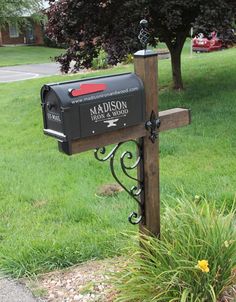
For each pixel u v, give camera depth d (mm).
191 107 7680
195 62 12062
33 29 38250
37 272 3297
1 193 4910
